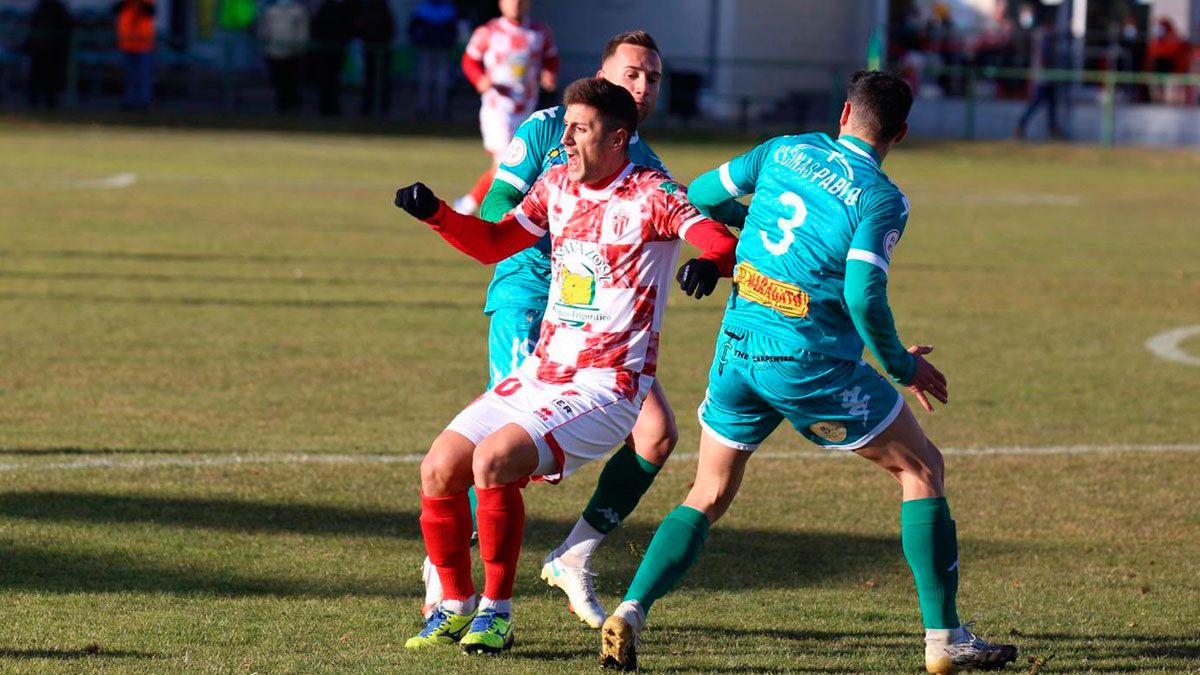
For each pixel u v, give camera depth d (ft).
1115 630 62.44
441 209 57.11
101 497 77.41
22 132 313.12
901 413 55.42
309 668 53.21
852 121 55.16
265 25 374.43
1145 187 304.09
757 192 56.49
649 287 56.85
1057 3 448.65
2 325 124.06
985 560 73.46
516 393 57.41
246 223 196.85
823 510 81.20
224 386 106.11
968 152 370.32
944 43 440.86
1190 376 122.83
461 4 432.66
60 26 352.69
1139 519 81.30
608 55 64.95
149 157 279.28
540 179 59.21
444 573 56.80
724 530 77.00
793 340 54.24
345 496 79.87
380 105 383.86
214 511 75.97
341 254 174.09
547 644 58.18
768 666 55.67
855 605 65.36
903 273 176.96
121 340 120.47
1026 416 106.73
